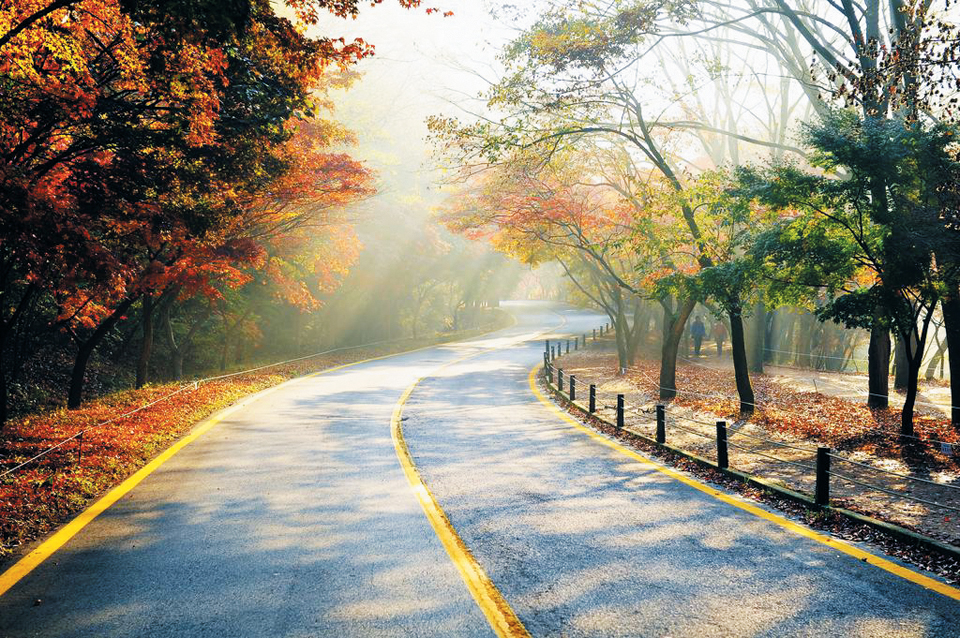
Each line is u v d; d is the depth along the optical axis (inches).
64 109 344.8
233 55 366.9
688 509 307.0
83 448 402.3
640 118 647.1
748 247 519.5
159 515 294.7
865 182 419.2
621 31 581.9
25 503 291.6
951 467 374.0
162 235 488.1
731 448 446.0
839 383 941.2
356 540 262.8
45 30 335.0
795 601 204.7
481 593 212.1
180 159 444.5
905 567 231.9
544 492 338.3
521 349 1533.0
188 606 201.9
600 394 772.6
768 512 302.0
